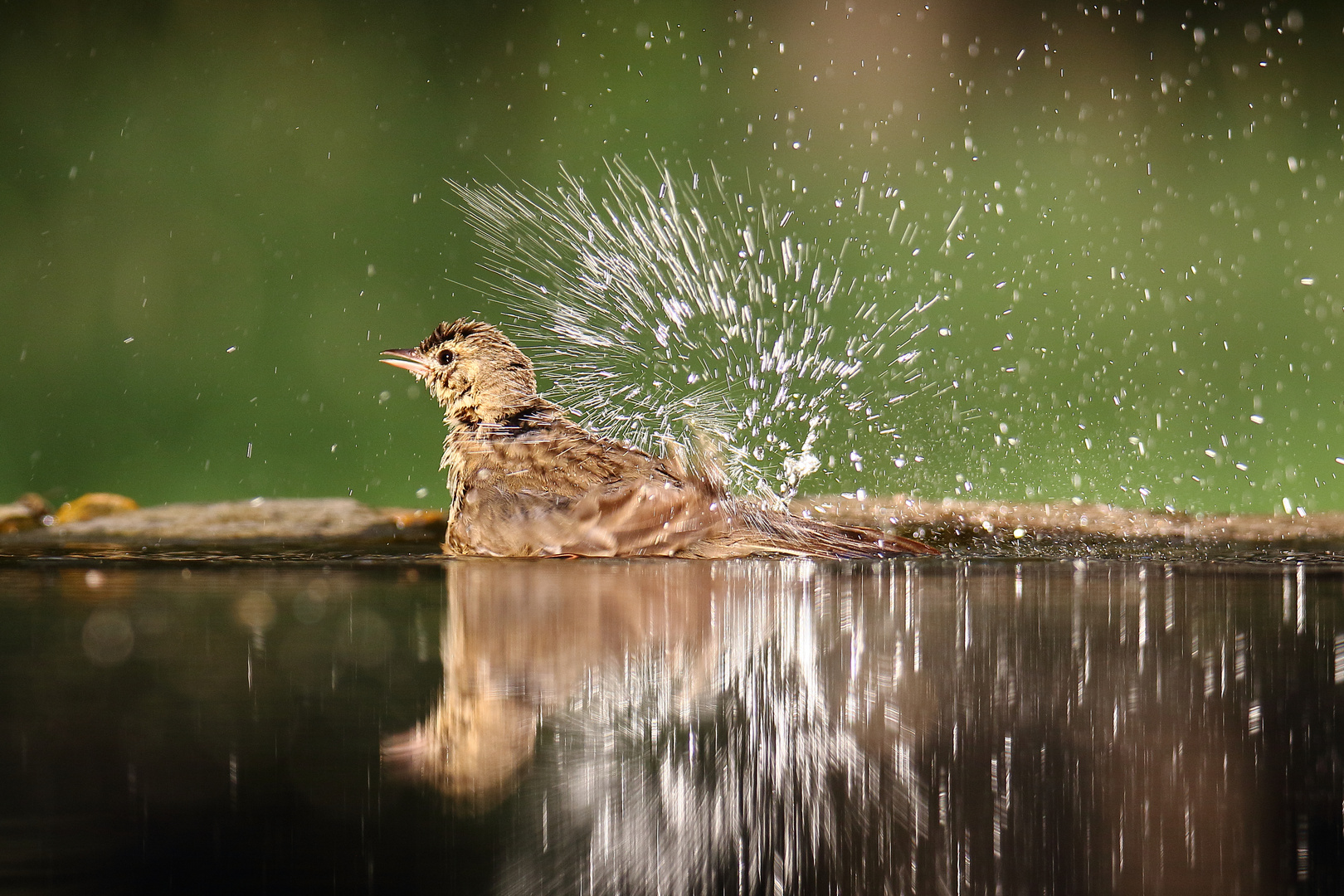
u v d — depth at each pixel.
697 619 3.02
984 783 1.91
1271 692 2.50
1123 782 1.91
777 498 3.16
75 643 2.99
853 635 3.01
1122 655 2.88
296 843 1.62
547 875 1.51
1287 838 1.66
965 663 2.79
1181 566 3.11
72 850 1.57
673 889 1.49
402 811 1.76
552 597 3.05
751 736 2.16
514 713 2.31
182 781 1.87
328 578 3.08
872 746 2.13
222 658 2.81
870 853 1.63
